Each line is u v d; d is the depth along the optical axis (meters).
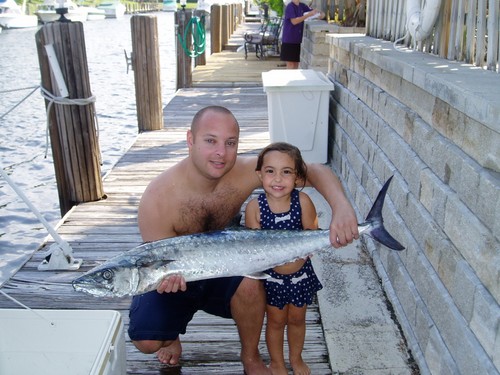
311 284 2.88
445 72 3.08
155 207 2.76
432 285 2.96
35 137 11.48
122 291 2.28
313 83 6.73
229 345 3.39
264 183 2.76
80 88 5.45
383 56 4.12
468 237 2.50
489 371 2.17
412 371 3.08
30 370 2.32
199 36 12.99
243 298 2.74
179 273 2.35
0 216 7.27
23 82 19.66
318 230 2.55
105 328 2.42
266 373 2.93
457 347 2.55
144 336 2.68
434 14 3.91
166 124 9.50
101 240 4.94
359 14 9.68
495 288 2.21
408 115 3.68
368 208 4.73
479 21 3.29
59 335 2.41
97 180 5.86
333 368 3.11
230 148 2.55
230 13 25.67
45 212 7.42
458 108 2.57
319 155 6.96
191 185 2.74
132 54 8.76
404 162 3.71
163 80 20.00
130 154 7.70
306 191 6.11
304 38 11.88
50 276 4.30
